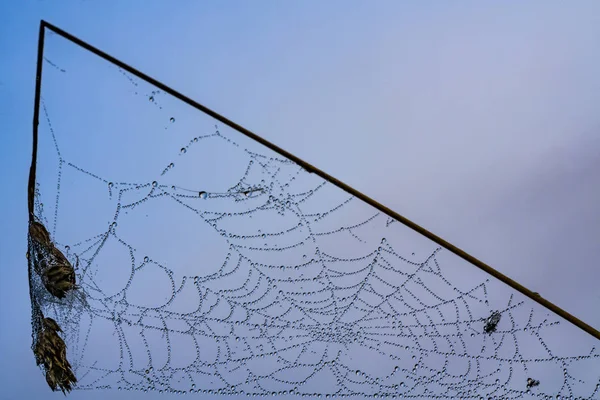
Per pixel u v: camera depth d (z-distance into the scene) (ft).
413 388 8.21
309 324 8.55
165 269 7.97
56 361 7.99
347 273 7.79
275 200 7.17
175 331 8.47
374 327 8.39
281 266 7.82
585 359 7.45
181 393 8.42
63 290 7.95
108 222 7.61
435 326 8.08
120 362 8.51
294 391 8.34
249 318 8.48
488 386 8.05
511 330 7.66
